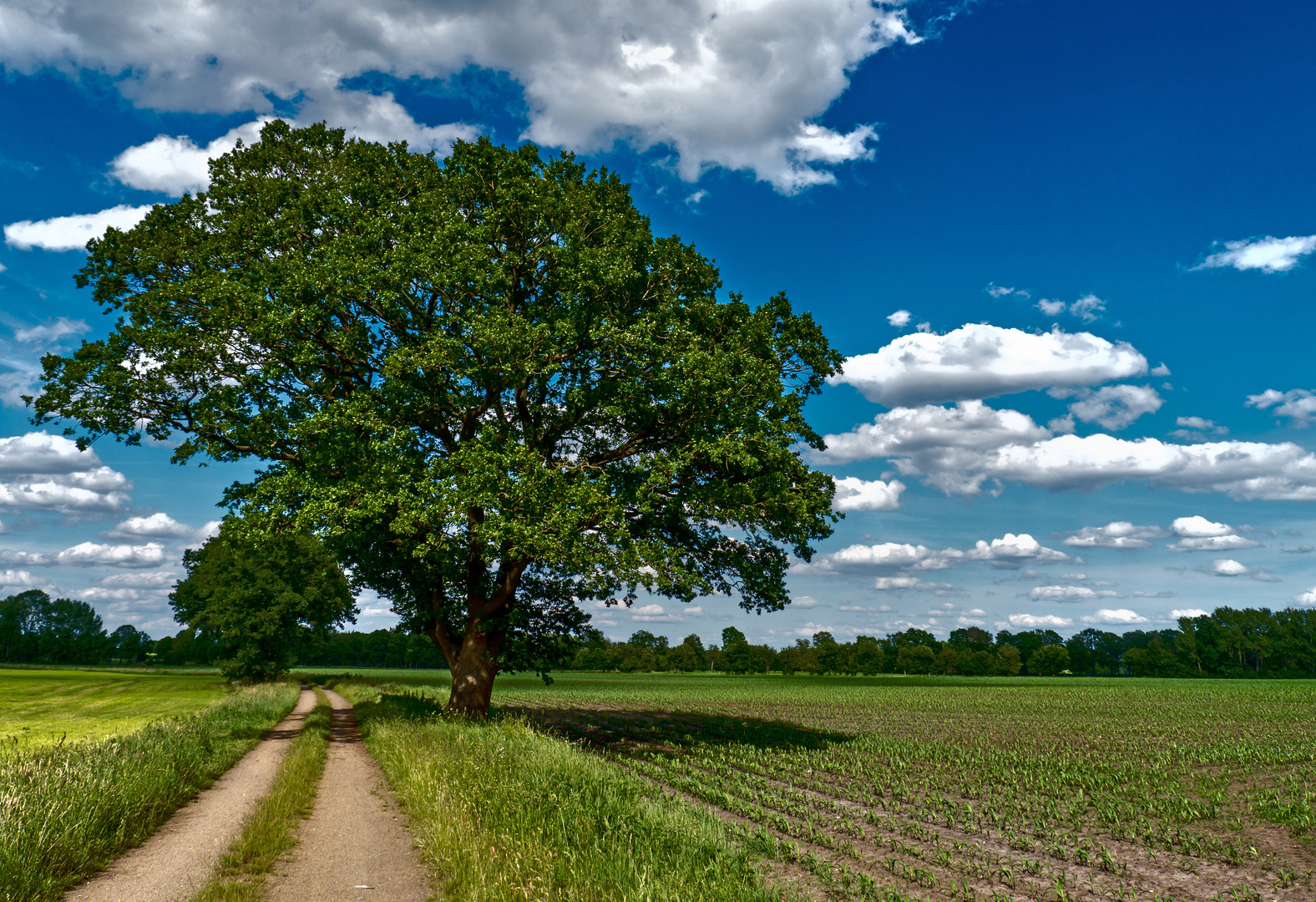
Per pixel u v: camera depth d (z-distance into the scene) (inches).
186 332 808.3
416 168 948.6
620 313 885.2
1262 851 437.1
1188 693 2758.4
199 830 395.2
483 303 864.3
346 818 434.0
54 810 330.3
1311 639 6087.6
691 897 254.7
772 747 951.0
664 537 950.4
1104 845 452.4
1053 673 6771.7
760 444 836.0
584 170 978.7
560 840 319.6
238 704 1159.0
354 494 765.3
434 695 1902.1
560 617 1061.1
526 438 896.9
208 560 2332.7
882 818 519.5
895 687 3523.6
